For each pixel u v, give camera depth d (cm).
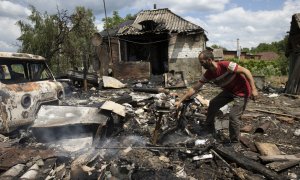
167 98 852
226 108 672
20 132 500
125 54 1978
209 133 513
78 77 1258
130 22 2122
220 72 446
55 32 1923
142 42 2008
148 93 1116
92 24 2044
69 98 861
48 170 357
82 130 481
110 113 508
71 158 405
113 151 428
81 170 347
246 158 391
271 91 1209
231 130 461
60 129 475
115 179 338
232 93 466
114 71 1631
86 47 1975
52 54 1908
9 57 541
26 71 586
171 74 1430
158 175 350
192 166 392
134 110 698
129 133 539
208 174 371
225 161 389
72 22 1953
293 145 484
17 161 376
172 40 1792
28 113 509
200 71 1808
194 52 1803
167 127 516
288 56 1365
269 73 2442
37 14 1933
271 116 694
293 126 605
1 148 419
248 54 4975
